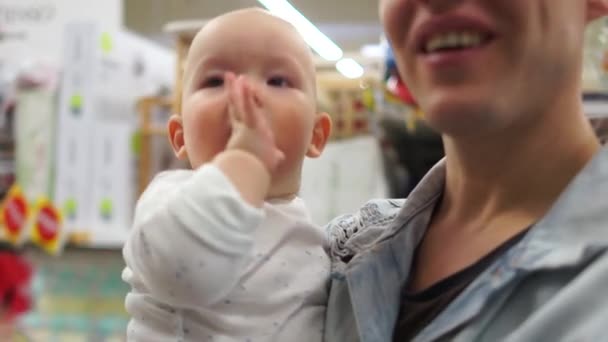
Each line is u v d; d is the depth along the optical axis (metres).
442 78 0.63
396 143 2.01
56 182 2.36
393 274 0.79
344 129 2.15
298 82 0.83
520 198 0.73
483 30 0.62
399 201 1.04
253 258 0.77
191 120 0.81
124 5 4.27
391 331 0.73
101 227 2.34
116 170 2.36
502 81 0.62
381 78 1.94
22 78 2.39
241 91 0.73
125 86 2.41
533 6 0.62
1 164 2.39
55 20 2.39
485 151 0.72
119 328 2.30
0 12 2.42
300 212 0.85
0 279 2.21
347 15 4.21
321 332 0.80
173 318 0.76
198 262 0.67
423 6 0.65
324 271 0.84
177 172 0.81
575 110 0.71
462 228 0.78
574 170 0.71
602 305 0.58
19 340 2.24
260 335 0.76
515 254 0.65
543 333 0.60
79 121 2.36
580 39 0.68
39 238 2.32
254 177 0.70
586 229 0.63
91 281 2.38
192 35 2.12
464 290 0.69
